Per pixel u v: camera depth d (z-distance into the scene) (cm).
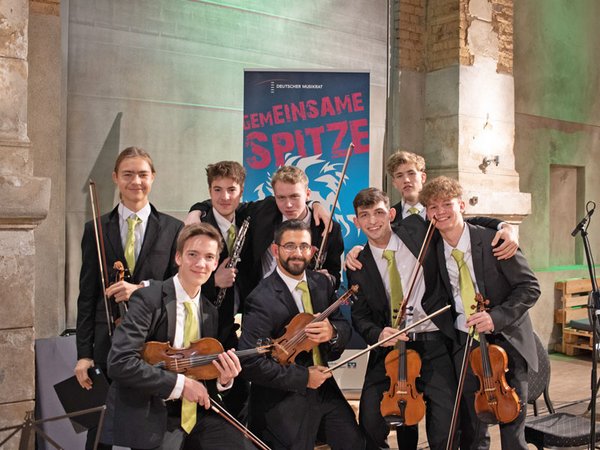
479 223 325
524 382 303
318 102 445
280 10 515
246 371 281
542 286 684
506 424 300
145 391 246
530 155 694
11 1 320
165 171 464
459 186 305
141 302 257
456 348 311
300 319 291
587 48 755
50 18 404
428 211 307
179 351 259
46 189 323
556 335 698
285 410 291
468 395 302
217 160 488
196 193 479
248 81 441
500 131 611
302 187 337
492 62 603
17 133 324
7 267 316
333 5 542
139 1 447
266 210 347
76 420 286
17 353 318
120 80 441
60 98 413
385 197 316
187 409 262
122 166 303
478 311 291
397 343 302
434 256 316
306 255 297
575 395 525
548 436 305
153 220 307
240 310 348
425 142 599
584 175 760
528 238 694
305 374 285
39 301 401
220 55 486
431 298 314
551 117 715
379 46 572
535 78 695
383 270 321
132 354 248
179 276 266
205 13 478
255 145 441
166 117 462
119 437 248
